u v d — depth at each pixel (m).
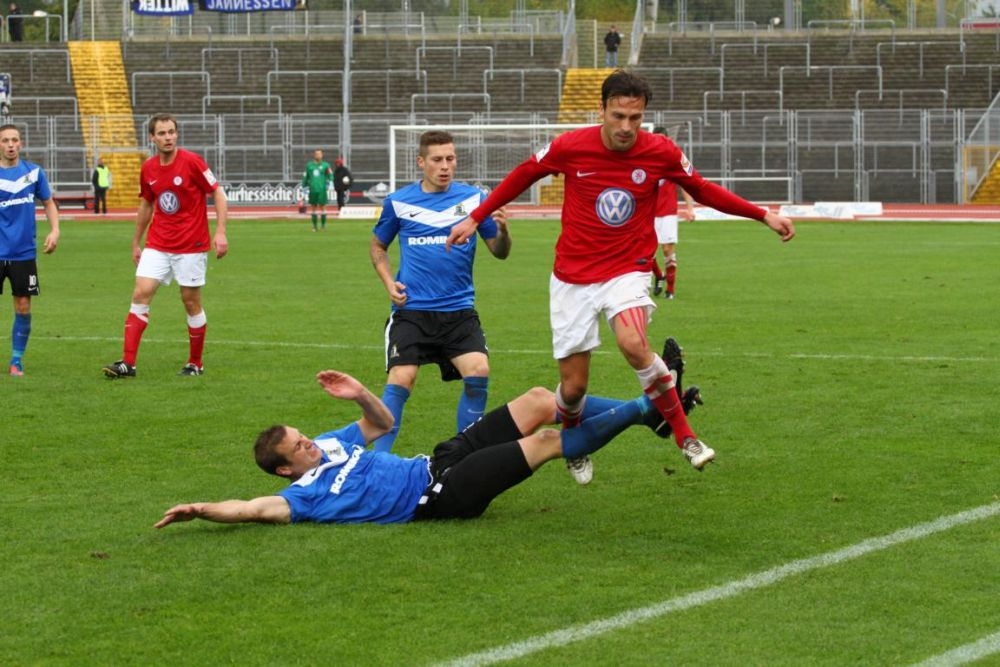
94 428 19.55
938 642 10.47
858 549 12.98
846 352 26.34
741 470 16.52
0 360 26.64
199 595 11.79
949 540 13.25
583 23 117.25
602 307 14.23
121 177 99.00
